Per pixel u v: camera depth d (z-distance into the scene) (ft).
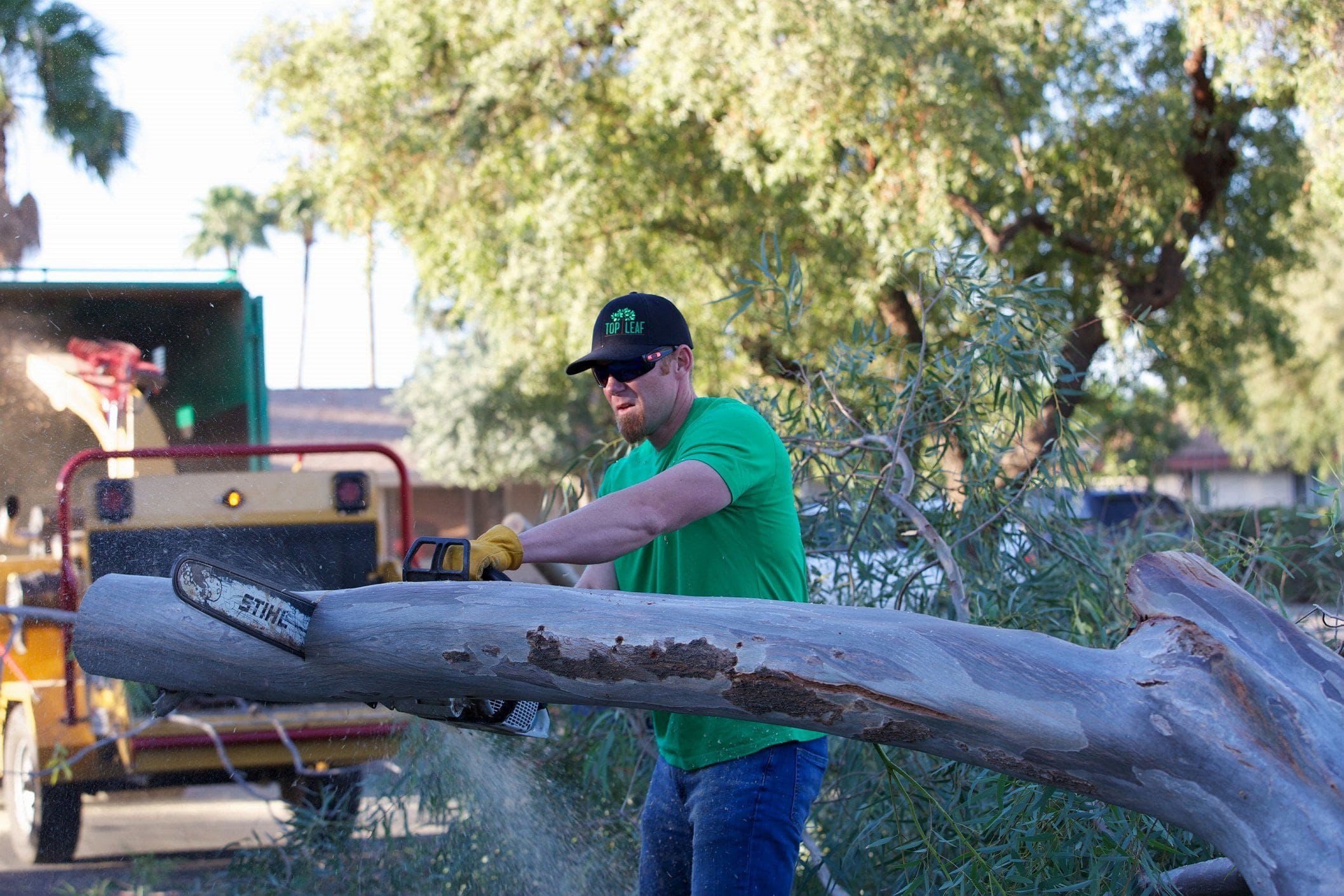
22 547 17.95
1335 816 5.37
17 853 15.55
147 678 7.00
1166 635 5.99
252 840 14.70
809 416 14.07
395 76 43.47
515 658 6.40
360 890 13.08
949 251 13.50
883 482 12.55
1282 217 43.62
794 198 39.73
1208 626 5.97
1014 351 13.04
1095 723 5.73
